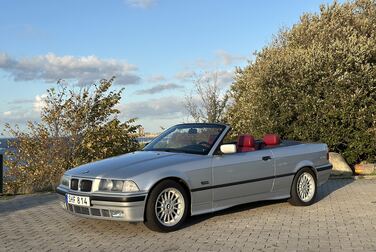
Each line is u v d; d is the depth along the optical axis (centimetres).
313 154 878
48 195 1071
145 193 633
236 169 744
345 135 1417
